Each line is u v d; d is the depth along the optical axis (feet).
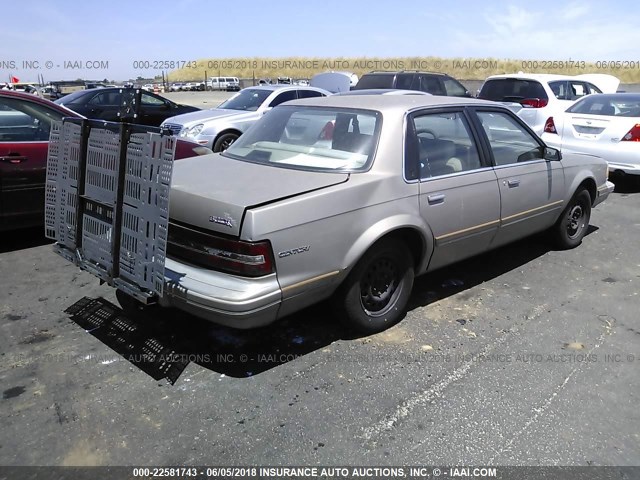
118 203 10.27
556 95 34.88
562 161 16.83
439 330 12.53
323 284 10.69
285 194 10.30
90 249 11.43
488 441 8.82
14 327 12.41
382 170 11.64
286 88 36.14
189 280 10.04
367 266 11.50
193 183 11.07
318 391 10.11
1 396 9.85
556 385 10.36
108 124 10.41
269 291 9.75
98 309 13.38
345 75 52.85
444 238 12.93
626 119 26.50
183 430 9.01
